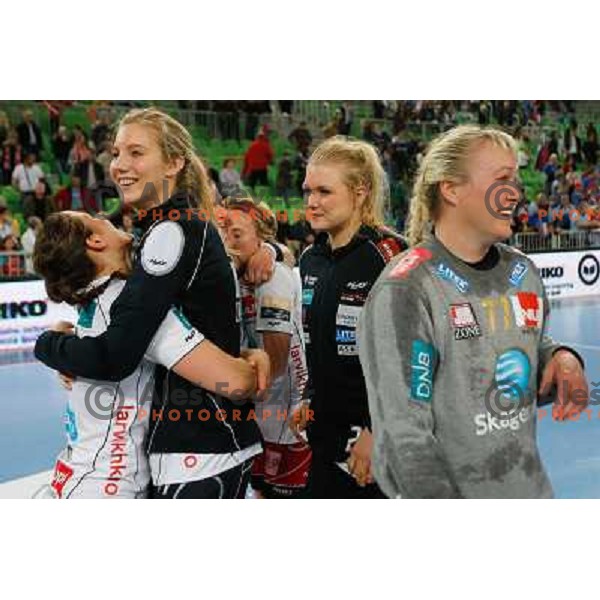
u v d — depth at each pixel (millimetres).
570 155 14781
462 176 1684
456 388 1681
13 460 4914
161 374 2049
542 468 1832
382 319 1656
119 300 1897
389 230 2404
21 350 8719
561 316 10289
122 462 2014
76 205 11062
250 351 2191
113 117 12039
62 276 1998
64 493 2027
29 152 11328
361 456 2146
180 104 12867
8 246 10188
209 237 1988
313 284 2459
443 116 14141
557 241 12633
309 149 13156
